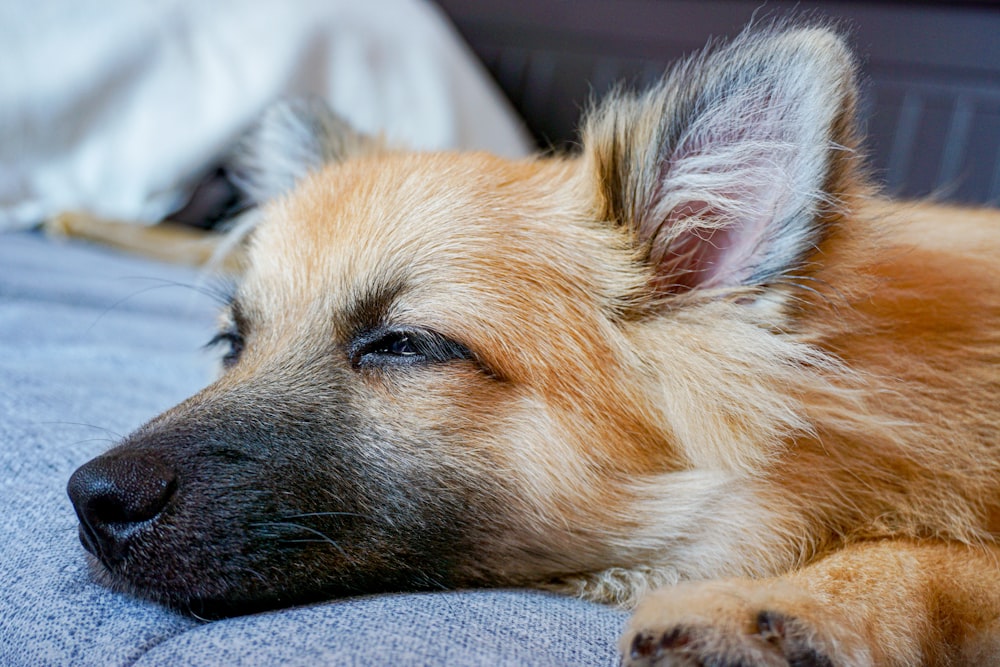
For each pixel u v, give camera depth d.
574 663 0.31
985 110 0.87
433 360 0.37
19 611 0.32
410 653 0.30
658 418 0.37
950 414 0.38
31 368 0.48
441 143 0.91
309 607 0.33
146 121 0.82
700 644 0.30
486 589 0.36
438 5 1.12
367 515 0.36
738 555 0.37
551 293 0.38
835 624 0.31
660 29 1.01
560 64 1.06
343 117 0.52
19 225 0.82
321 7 0.87
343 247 0.39
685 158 0.38
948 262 0.40
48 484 0.37
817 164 0.35
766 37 0.36
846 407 0.37
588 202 0.40
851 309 0.38
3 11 0.79
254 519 0.34
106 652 0.30
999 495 0.38
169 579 0.33
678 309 0.38
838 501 0.37
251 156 0.53
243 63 0.83
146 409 0.45
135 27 0.82
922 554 0.36
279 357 0.38
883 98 0.90
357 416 0.37
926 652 0.33
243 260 0.47
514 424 0.36
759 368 0.37
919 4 0.87
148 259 0.81
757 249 0.37
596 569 0.37
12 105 0.79
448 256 0.38
